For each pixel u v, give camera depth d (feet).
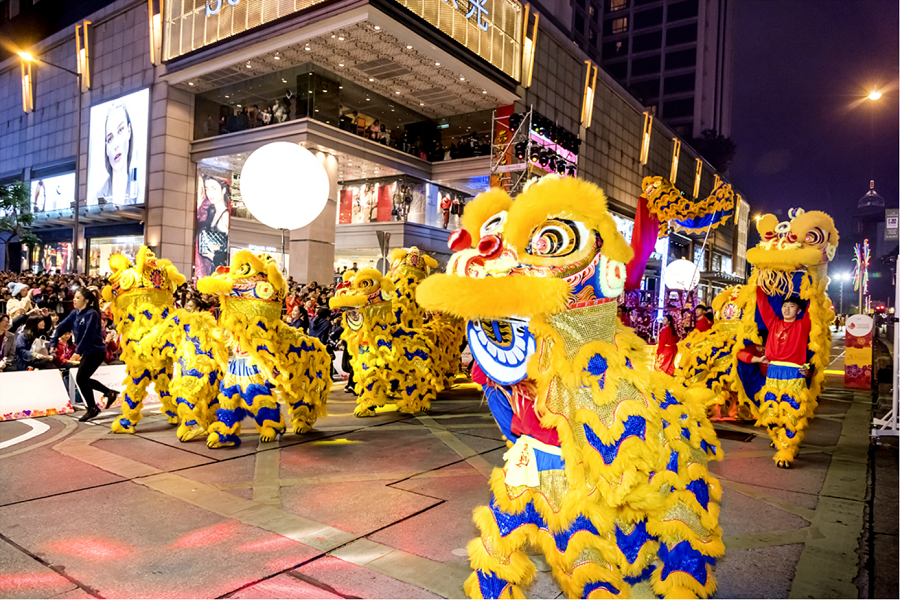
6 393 21.39
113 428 19.16
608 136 111.96
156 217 77.10
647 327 55.16
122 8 84.58
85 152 90.84
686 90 244.83
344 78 72.28
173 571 9.50
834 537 11.34
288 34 61.98
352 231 85.35
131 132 81.46
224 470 15.15
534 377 6.54
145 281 18.95
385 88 75.87
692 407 6.99
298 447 17.66
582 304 6.64
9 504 12.41
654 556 6.49
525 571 6.74
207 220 80.23
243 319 17.39
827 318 18.22
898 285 21.53
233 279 17.20
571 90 98.48
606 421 6.32
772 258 17.17
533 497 6.80
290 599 8.66
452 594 8.86
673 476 6.23
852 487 14.73
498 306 6.03
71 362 26.53
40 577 9.22
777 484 15.01
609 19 259.80
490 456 16.93
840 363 53.67
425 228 83.35
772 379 17.07
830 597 8.93
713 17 250.16
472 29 71.67
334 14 58.70
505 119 80.12
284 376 17.88
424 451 17.43
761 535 11.45
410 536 11.04
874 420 22.66
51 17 103.86
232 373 17.51
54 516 11.78
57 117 98.07
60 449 17.07
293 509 12.42
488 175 79.25
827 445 19.65
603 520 6.11
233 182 85.46
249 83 73.92
